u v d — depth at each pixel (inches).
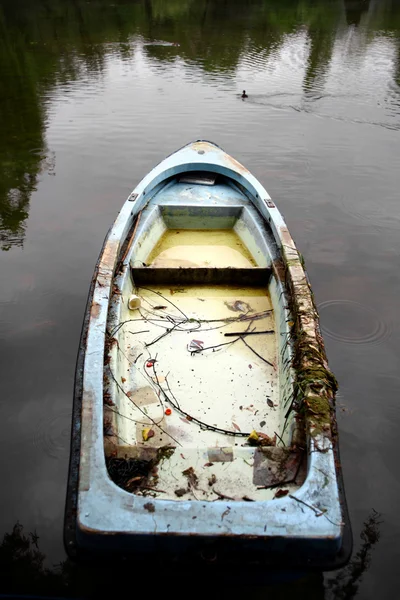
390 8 835.4
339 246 214.4
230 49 587.5
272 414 123.6
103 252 150.9
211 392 129.4
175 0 888.9
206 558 78.5
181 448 101.5
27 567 104.0
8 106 396.8
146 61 534.3
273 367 137.0
